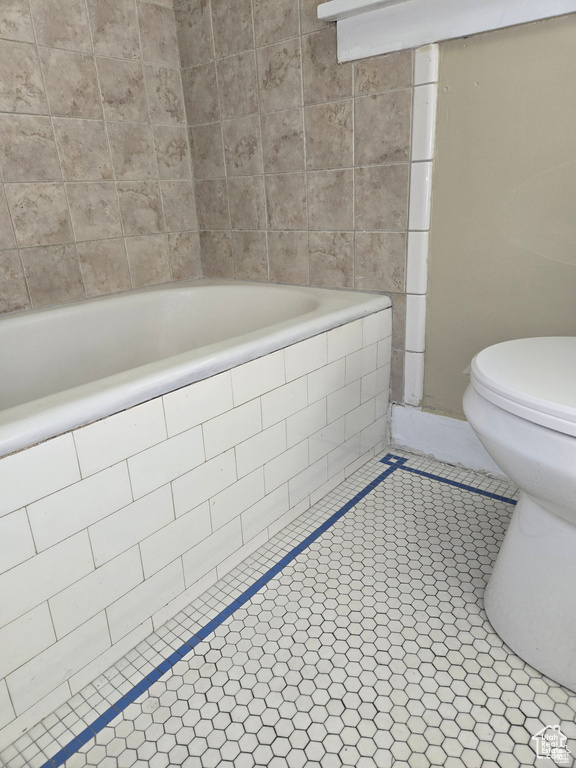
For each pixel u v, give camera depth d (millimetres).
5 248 1462
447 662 938
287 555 1232
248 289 1747
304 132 1564
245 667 943
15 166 1441
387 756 786
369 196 1491
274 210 1725
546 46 1136
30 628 797
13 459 723
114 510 881
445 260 1421
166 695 896
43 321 1486
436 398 1570
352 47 1382
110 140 1643
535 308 1313
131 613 963
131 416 873
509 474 851
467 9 1192
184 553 1045
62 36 1473
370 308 1455
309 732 825
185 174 1893
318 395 1328
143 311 1729
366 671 926
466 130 1290
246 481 1160
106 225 1688
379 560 1205
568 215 1207
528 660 922
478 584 1122
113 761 794
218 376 1023
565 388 775
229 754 798
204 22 1672
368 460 1642
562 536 832
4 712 795
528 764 767
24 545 760
